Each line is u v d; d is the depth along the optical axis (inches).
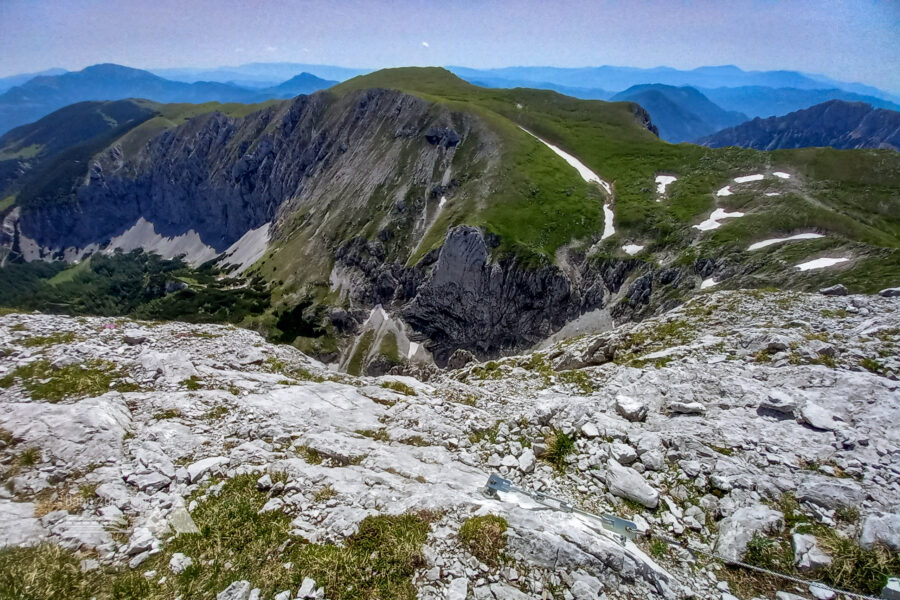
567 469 469.1
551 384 776.3
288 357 935.7
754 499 397.1
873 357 594.2
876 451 429.7
